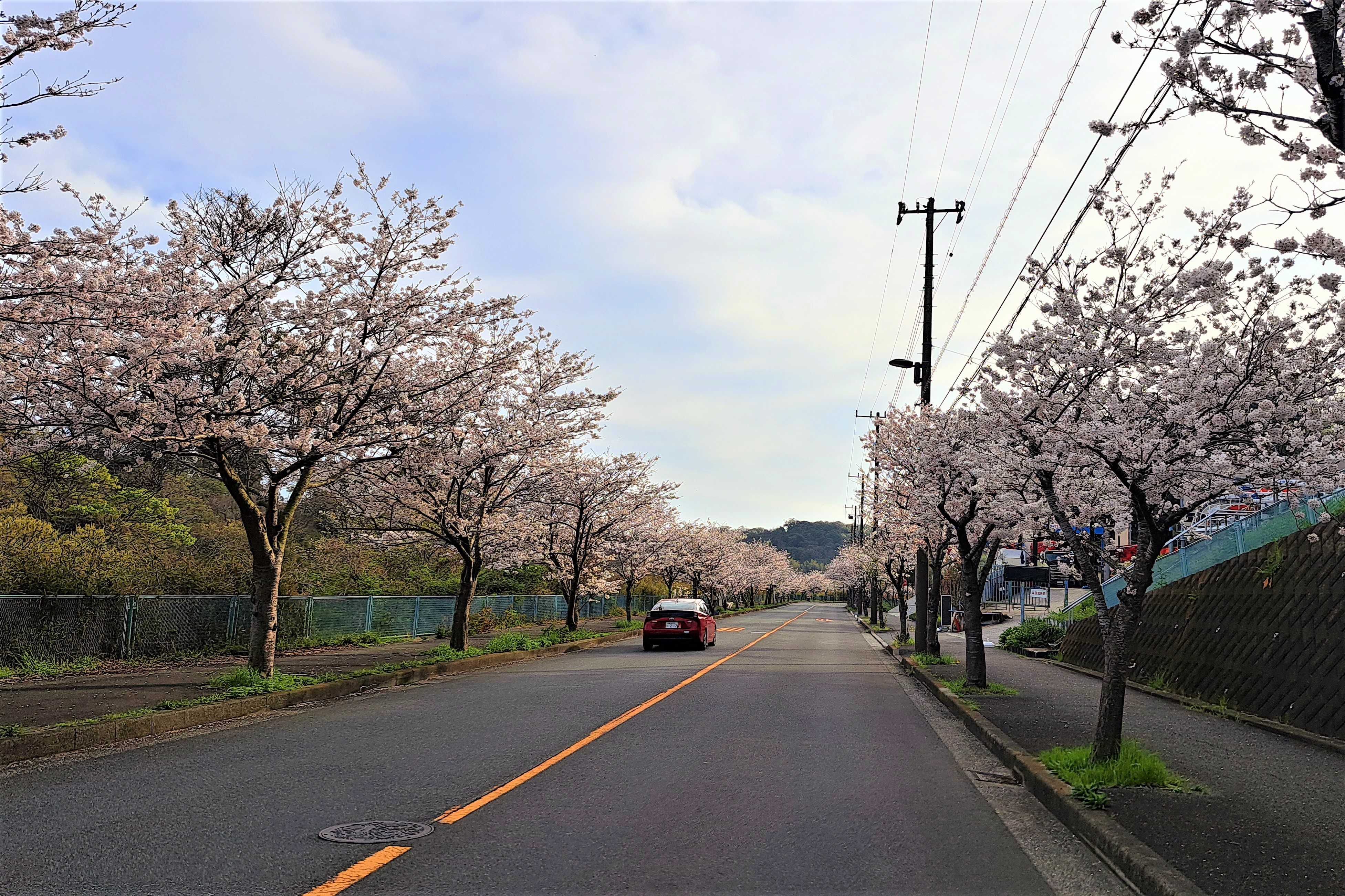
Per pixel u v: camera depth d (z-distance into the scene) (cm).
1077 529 990
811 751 903
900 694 1516
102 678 1312
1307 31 440
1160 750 862
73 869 490
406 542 2153
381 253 1247
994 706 1202
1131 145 704
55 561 1479
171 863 501
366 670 1518
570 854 526
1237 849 521
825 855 535
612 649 2539
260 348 1165
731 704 1276
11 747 805
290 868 494
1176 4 498
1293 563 1140
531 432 1803
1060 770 731
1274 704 1054
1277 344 764
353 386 1257
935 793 723
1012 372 903
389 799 662
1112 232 802
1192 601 1412
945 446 1424
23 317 892
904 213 2292
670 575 4594
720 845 551
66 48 757
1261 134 521
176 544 2358
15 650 1375
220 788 696
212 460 1266
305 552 2644
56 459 2059
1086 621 1948
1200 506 748
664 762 820
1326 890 451
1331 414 742
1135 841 534
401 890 459
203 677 1342
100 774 748
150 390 1065
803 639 3316
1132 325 774
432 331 1310
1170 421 739
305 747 889
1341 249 532
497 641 2138
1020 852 554
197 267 1191
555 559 2825
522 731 997
